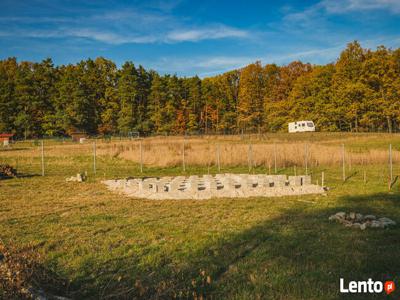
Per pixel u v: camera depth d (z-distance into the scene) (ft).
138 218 31.22
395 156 79.25
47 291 16.49
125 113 200.13
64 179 61.11
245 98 220.23
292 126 182.91
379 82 162.50
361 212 32.45
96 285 17.60
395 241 23.06
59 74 219.00
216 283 17.40
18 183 55.77
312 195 43.24
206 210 34.42
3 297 13.75
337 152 83.10
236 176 60.54
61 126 186.80
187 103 219.82
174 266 19.66
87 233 26.43
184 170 74.54
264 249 21.93
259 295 15.84
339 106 173.88
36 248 22.88
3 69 234.58
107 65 237.25
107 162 86.79
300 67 229.25
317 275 17.84
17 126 189.47
